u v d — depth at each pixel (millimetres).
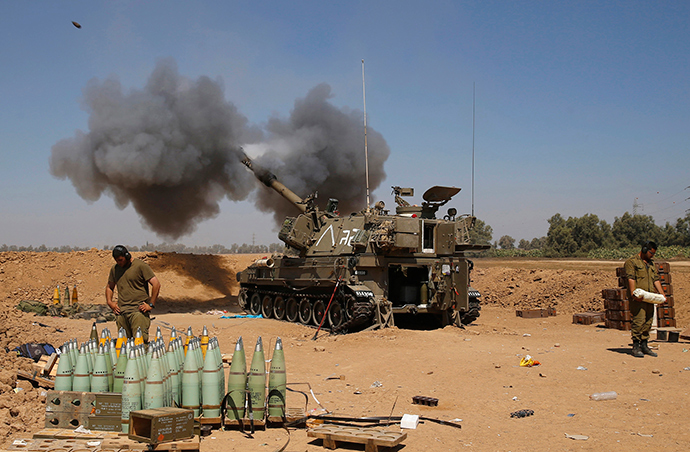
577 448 6879
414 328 19828
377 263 18188
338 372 11969
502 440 7238
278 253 23062
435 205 20312
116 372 7582
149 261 37594
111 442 6574
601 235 77500
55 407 7191
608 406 8867
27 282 30672
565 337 16984
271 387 7809
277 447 6938
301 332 18375
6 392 8508
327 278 18875
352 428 7391
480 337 16844
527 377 11016
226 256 41906
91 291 31031
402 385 10570
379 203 19219
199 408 7613
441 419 8266
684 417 8133
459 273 19312
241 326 19469
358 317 17391
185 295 34125
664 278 18031
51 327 17297
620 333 18000
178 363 7766
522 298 29406
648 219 85500
